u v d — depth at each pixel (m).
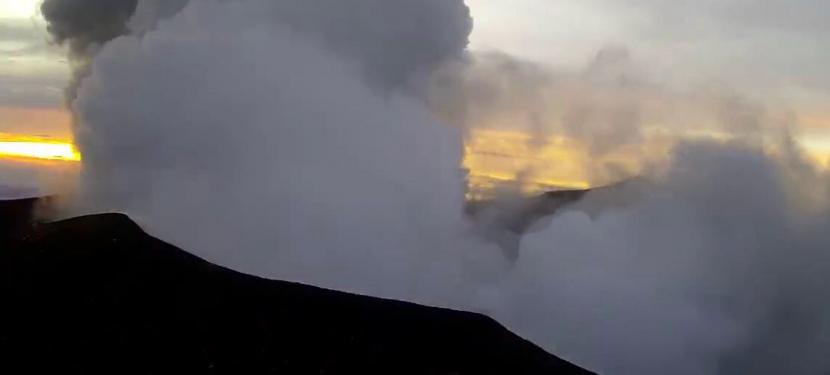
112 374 24.88
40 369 24.84
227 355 26.27
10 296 29.62
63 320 28.00
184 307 29.23
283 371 25.70
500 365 28.45
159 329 27.52
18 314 28.22
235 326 28.00
